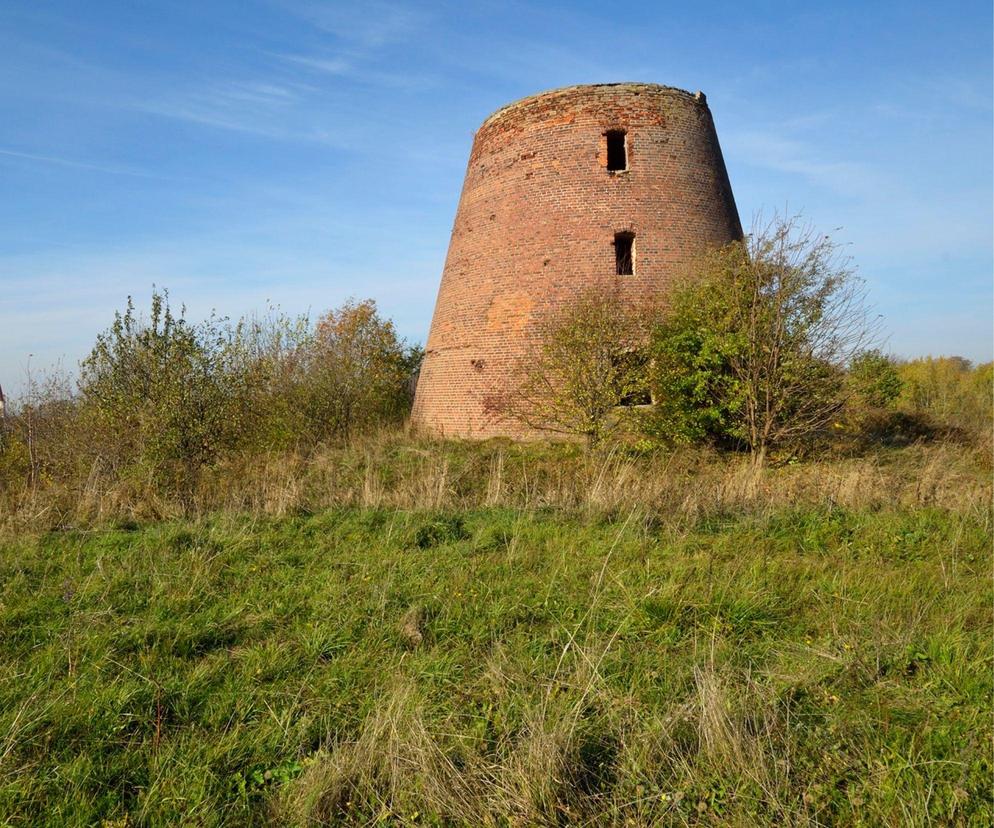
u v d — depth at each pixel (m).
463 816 3.22
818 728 3.81
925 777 3.40
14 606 5.76
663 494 9.23
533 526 8.16
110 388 11.45
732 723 3.66
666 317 14.46
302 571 6.68
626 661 4.65
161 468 10.88
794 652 4.79
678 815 3.20
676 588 5.76
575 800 3.29
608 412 13.64
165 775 3.52
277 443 16.19
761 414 13.13
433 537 7.91
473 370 17.64
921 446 15.20
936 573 6.31
